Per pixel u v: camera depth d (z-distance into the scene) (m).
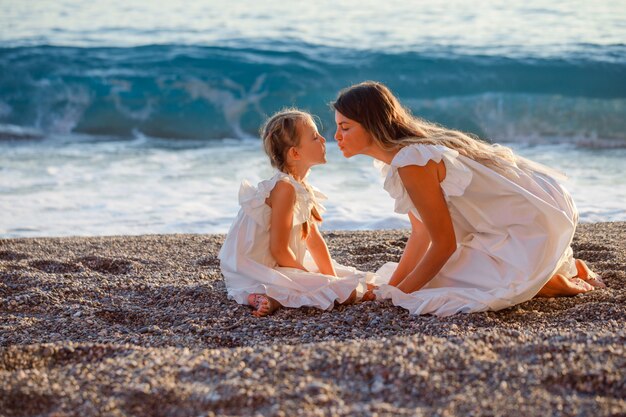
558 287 3.60
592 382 2.28
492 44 13.30
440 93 12.00
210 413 2.19
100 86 12.19
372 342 2.63
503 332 2.77
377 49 13.16
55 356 2.74
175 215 6.47
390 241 5.15
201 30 14.82
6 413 2.29
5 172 8.12
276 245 3.63
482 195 3.48
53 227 6.14
